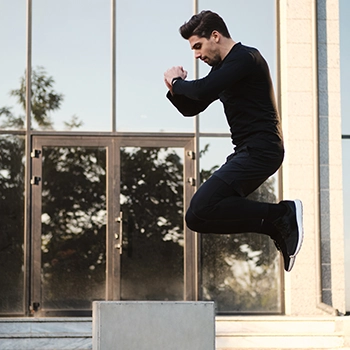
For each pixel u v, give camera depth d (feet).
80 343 36.04
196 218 17.93
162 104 41.27
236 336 36.76
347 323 36.94
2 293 39.96
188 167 40.98
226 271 40.88
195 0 41.86
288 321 38.45
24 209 40.32
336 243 40.70
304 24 41.45
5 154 40.47
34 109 40.81
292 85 41.11
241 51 17.43
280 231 18.38
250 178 17.69
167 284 40.60
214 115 41.29
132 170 40.83
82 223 40.47
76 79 41.14
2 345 35.70
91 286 40.29
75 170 40.65
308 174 40.81
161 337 23.02
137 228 40.65
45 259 40.22
